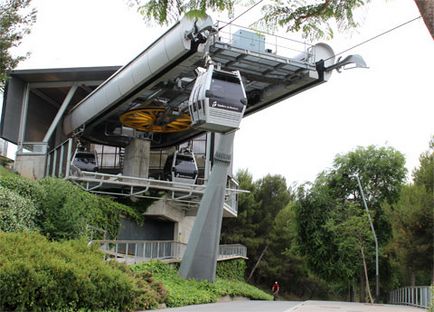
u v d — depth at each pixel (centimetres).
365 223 4412
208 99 2353
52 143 4300
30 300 1197
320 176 5325
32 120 4062
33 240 1452
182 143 4300
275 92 3106
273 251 7019
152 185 3606
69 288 1283
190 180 3888
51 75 3828
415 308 2889
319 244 5028
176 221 4162
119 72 3178
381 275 5022
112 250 2728
